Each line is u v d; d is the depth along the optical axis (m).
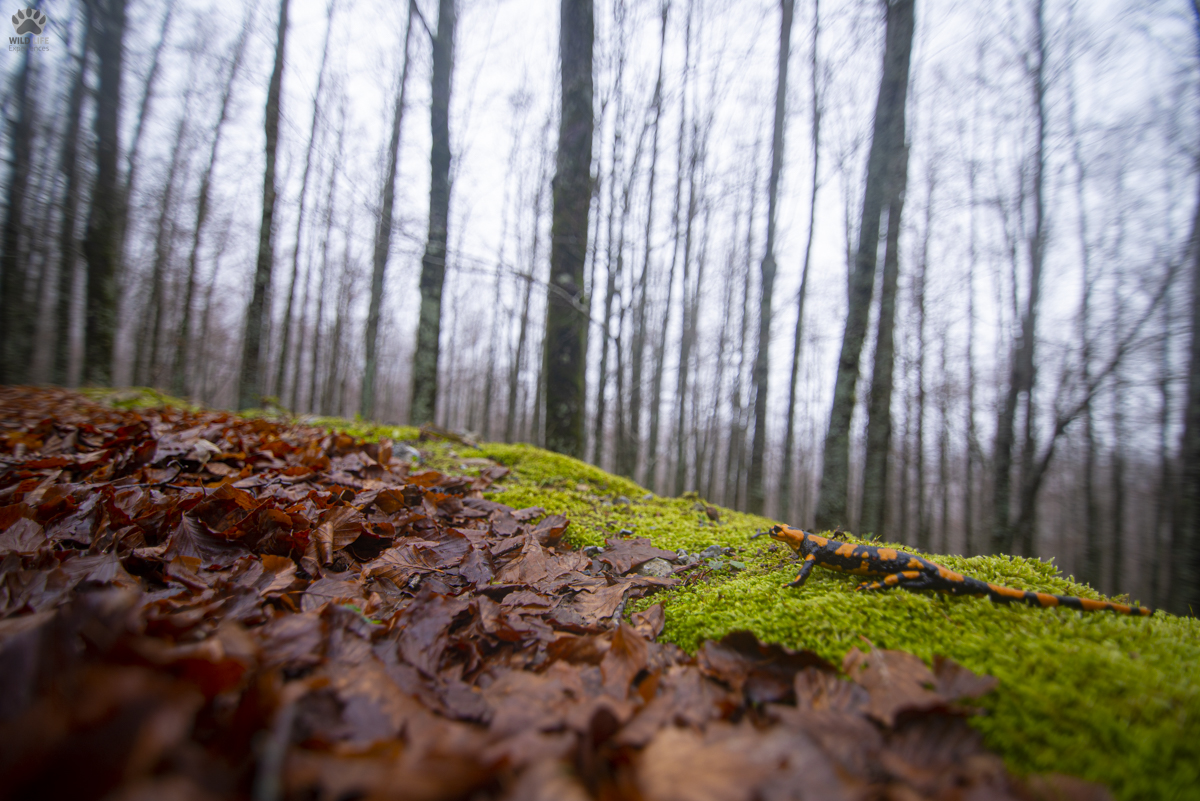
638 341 13.57
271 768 0.85
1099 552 15.38
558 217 6.06
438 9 7.98
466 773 0.93
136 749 0.74
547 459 4.89
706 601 2.23
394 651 1.55
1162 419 14.37
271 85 9.29
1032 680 1.52
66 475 2.83
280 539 2.20
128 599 1.15
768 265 10.17
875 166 6.20
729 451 13.58
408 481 3.41
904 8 5.94
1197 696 1.39
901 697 1.43
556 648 1.72
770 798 0.98
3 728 0.82
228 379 28.55
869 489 8.12
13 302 9.84
